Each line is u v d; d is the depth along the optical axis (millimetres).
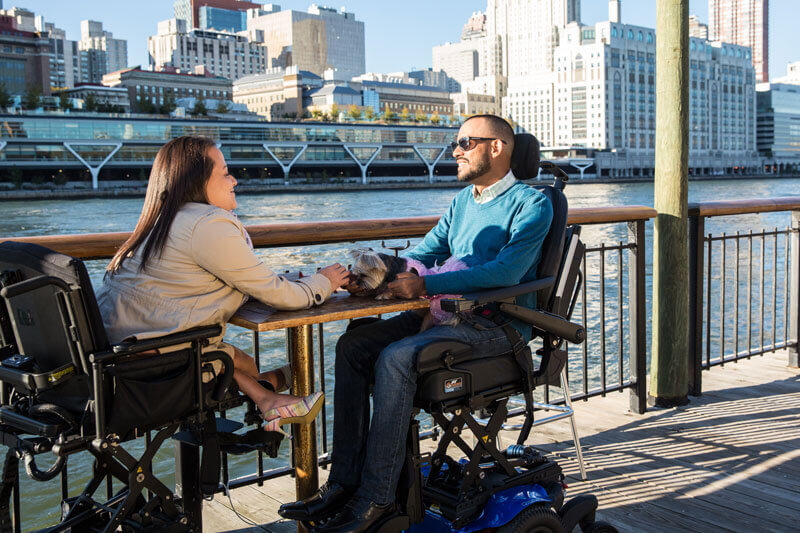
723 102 148125
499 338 1934
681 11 3375
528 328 2053
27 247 1556
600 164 132500
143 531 1649
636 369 3564
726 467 2896
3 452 6004
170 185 1712
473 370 1866
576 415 3586
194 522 1768
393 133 101562
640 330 3557
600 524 2125
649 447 3127
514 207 2061
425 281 1882
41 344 1591
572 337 2021
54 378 1463
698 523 2428
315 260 13266
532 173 2150
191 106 115750
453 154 2180
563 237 2061
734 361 4547
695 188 92562
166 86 137875
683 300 3631
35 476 1481
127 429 1518
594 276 15883
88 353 1459
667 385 3686
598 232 25656
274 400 1801
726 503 2574
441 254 2375
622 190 88125
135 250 1688
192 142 1748
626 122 140000
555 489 2066
